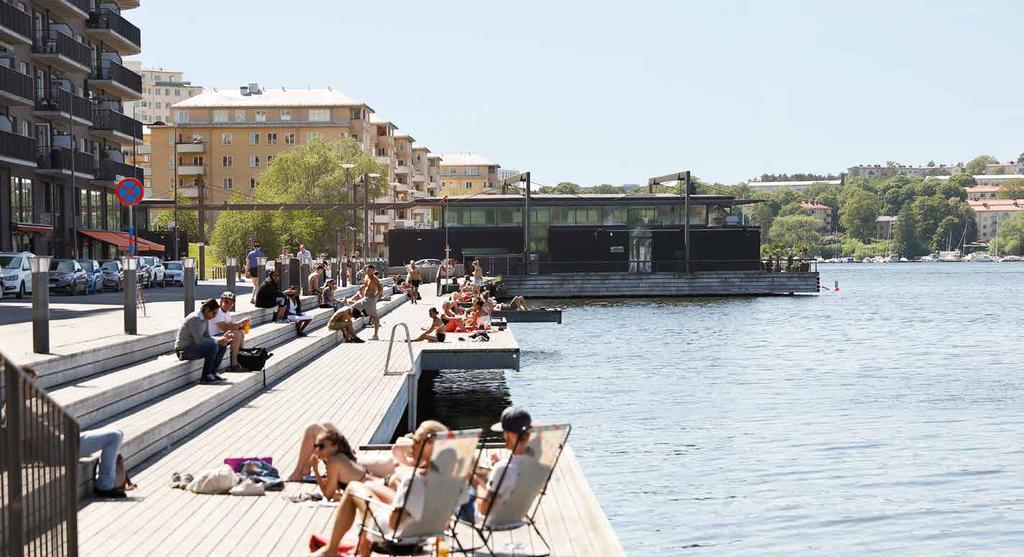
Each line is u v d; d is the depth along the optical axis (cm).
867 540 1452
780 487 1767
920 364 3856
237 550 834
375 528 798
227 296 1839
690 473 1872
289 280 3528
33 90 5653
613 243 8831
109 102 7062
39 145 5978
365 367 2241
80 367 1437
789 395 2956
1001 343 4803
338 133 14175
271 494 1029
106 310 2881
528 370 3584
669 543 1445
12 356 1360
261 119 14262
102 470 1010
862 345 4638
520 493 830
